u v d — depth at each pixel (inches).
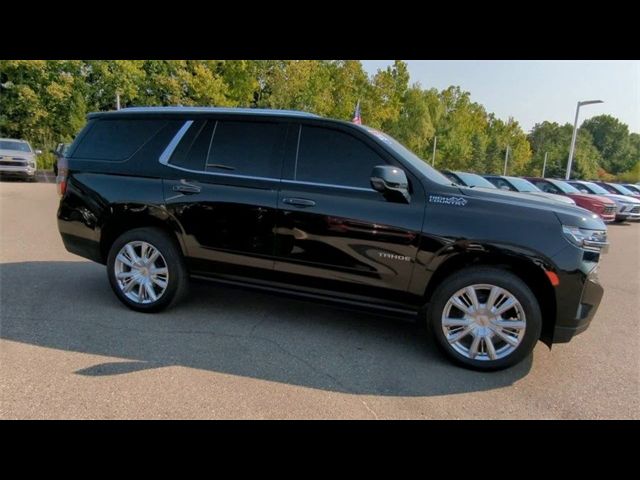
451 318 128.5
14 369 114.0
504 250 121.1
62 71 900.0
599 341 156.4
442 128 1877.5
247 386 112.0
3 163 642.8
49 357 121.3
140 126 160.6
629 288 243.8
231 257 147.6
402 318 135.2
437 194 128.2
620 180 2871.6
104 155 162.7
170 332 142.6
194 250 151.5
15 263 219.3
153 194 153.1
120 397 103.7
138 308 158.4
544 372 128.6
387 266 131.0
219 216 146.0
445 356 129.9
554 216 121.6
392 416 102.7
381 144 135.1
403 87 1505.9
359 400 108.6
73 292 177.5
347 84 1216.2
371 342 143.4
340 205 133.6
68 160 166.7
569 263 118.2
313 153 140.0
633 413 108.7
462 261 127.6
